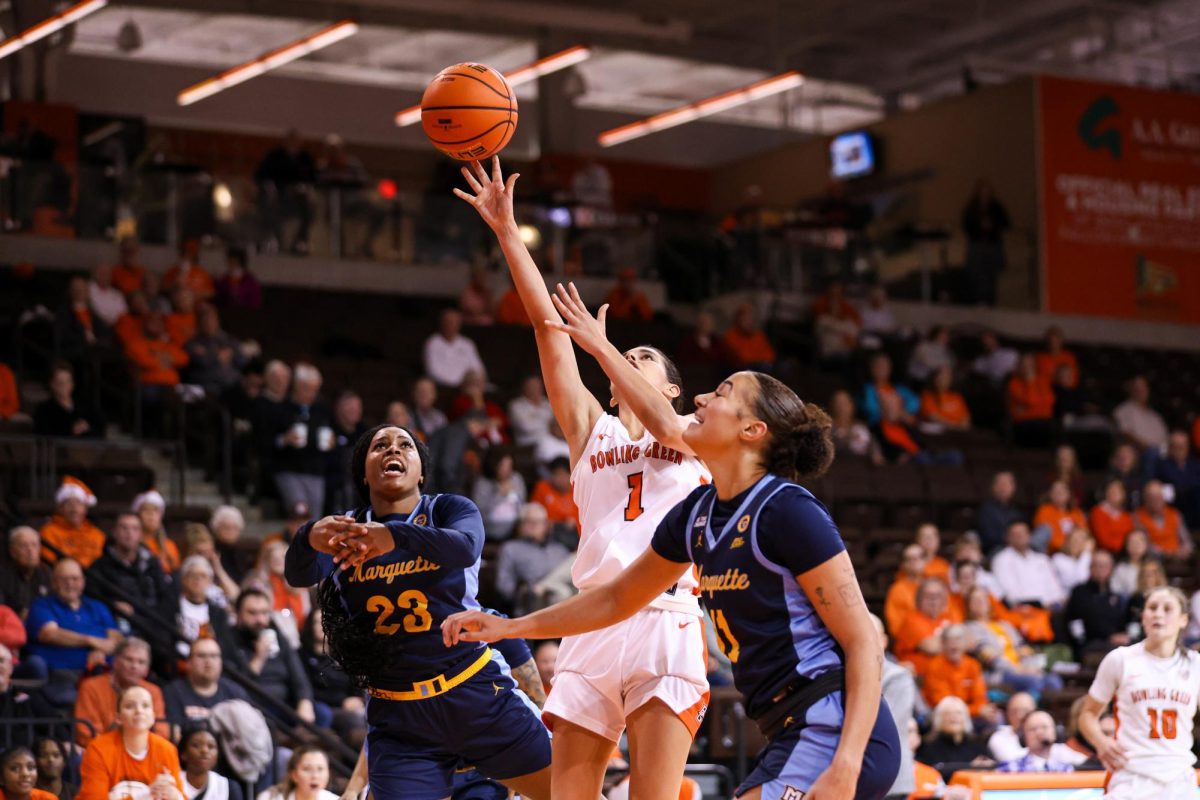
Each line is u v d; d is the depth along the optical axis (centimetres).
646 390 450
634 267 2114
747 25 2538
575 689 466
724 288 2133
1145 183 2309
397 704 492
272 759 868
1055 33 2489
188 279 1728
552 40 2525
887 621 1230
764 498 370
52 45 2338
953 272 2198
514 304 1892
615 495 477
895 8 2436
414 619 484
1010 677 1212
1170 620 739
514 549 1225
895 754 368
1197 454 1888
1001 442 1823
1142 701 741
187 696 892
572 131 2638
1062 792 809
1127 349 2183
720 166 2825
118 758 770
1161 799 734
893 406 1742
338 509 1348
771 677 370
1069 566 1461
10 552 1009
